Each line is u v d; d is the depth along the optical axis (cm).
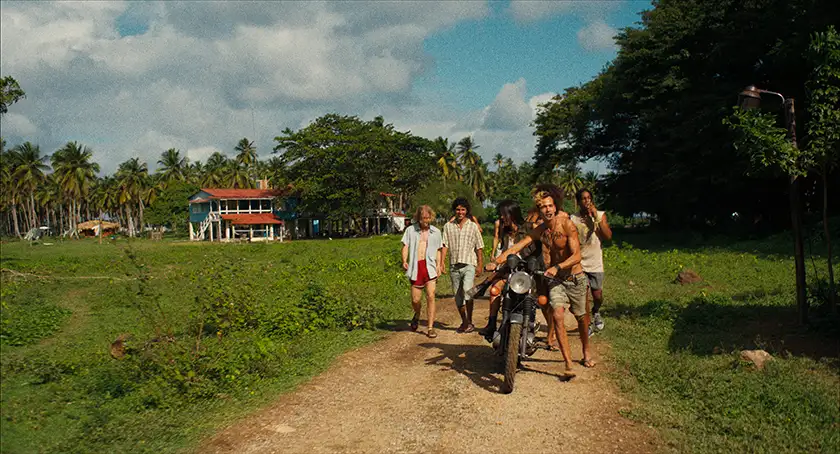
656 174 3244
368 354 720
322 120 6525
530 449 431
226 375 608
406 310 1023
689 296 1055
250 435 469
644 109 2969
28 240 7256
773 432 441
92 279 1655
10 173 7819
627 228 4866
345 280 1407
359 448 440
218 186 9431
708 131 2503
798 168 671
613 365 627
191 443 454
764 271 1327
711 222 3441
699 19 2588
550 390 554
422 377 612
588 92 4159
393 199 7300
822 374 548
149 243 5788
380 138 6372
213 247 3766
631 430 461
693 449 423
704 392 527
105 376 623
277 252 3089
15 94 2383
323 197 6212
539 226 607
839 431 434
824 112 645
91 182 8062
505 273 610
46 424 489
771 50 2184
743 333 724
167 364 630
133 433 471
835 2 1788
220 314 891
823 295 768
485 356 686
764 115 666
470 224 793
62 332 965
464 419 490
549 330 694
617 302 1005
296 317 861
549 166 4362
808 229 2081
